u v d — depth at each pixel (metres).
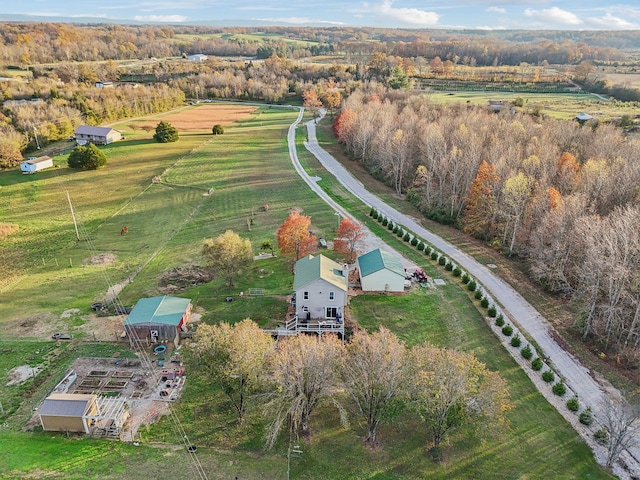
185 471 31.47
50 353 43.62
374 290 54.38
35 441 33.69
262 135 135.12
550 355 45.00
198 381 40.03
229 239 53.94
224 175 97.44
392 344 34.66
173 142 124.06
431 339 46.31
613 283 46.78
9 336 46.16
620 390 40.69
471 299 53.78
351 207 81.69
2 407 36.94
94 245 66.88
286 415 33.62
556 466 32.94
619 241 47.44
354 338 36.62
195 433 34.78
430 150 87.38
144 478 30.81
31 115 126.00
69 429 34.62
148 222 74.69
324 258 53.09
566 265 57.59
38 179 95.12
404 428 35.72
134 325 44.44
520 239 67.44
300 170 102.19
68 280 57.31
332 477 31.41
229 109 178.00
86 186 91.06
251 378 33.81
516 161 75.12
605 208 64.38
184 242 67.31
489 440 34.81
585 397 39.78
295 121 155.88
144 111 160.88
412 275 57.91
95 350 44.06
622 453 34.16
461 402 32.09
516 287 57.12
